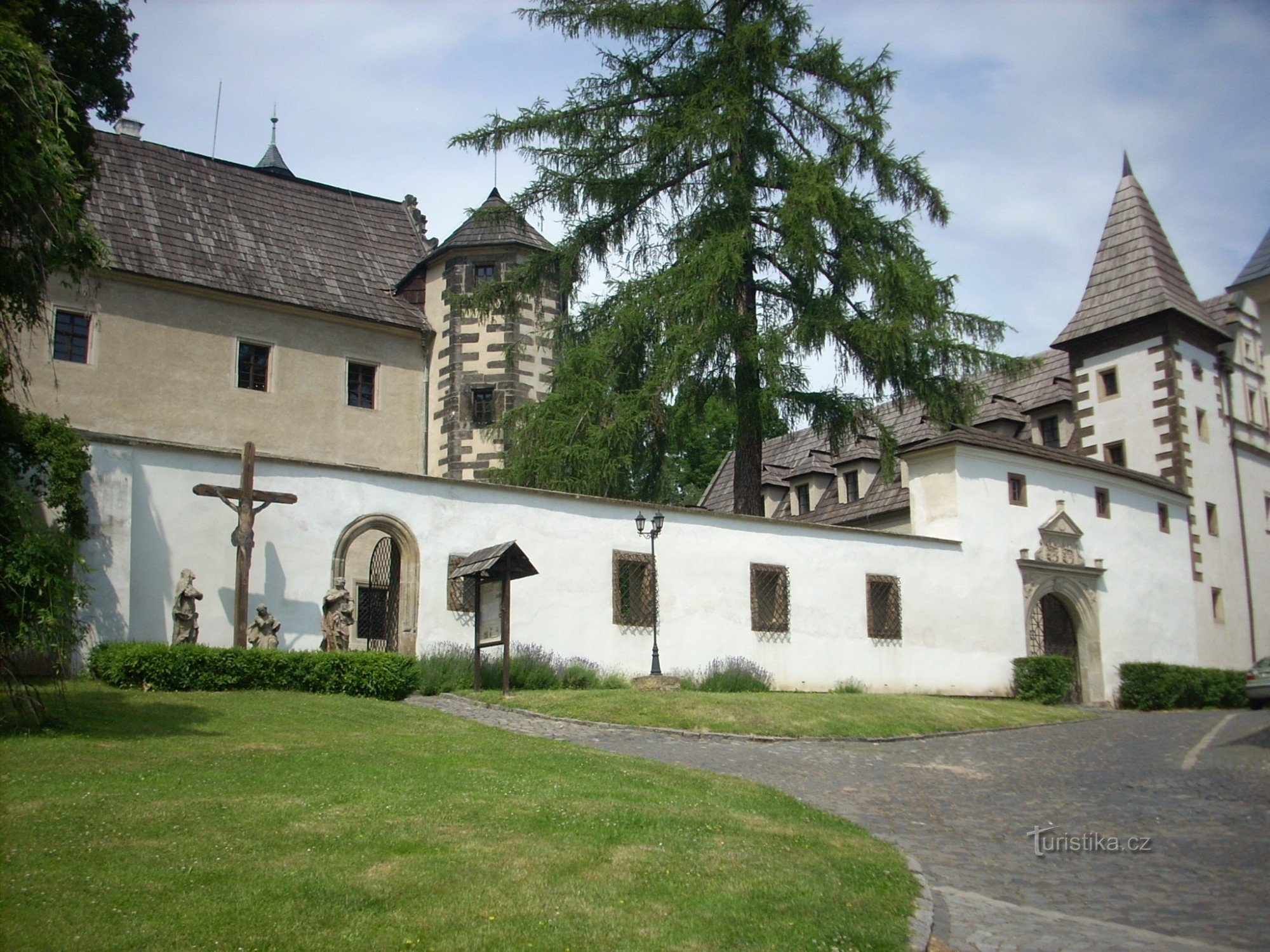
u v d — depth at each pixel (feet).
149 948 20.67
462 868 26.30
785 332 86.12
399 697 61.31
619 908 24.41
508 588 64.54
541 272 93.09
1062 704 97.50
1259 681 85.81
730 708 61.31
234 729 44.21
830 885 27.32
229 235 97.04
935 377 90.58
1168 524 117.70
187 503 63.41
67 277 84.38
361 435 97.19
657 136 87.61
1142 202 131.23
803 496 128.88
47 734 39.78
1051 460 105.09
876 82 90.53
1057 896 28.86
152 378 87.45
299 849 27.02
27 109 40.04
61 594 42.24
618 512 79.10
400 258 108.37
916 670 91.66
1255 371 136.15
